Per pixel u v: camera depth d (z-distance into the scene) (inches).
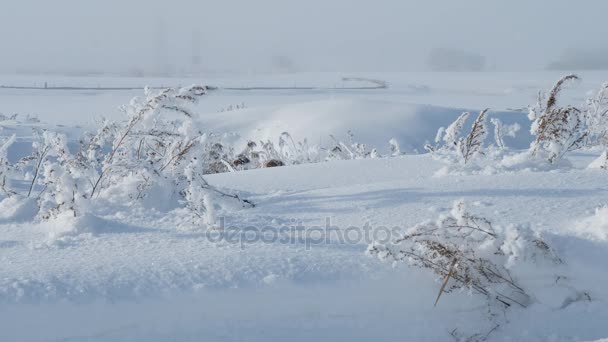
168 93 184.5
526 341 112.0
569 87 222.4
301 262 121.0
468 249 124.0
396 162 264.8
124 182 187.8
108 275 112.7
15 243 140.0
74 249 132.9
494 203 158.2
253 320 109.9
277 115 1137.4
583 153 282.8
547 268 119.7
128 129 189.2
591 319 113.7
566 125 219.8
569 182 175.6
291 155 455.2
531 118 231.1
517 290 119.7
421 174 239.0
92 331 103.0
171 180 186.7
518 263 120.2
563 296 117.4
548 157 223.0
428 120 1025.5
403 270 119.8
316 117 1063.0
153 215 163.8
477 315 117.1
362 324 113.0
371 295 115.9
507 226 125.7
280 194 191.9
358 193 178.7
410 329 113.7
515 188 171.0
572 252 121.0
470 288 117.9
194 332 106.3
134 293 107.6
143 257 124.9
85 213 154.9
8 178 198.2
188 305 108.0
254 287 112.0
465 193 169.2
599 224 129.5
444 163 255.4
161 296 107.8
